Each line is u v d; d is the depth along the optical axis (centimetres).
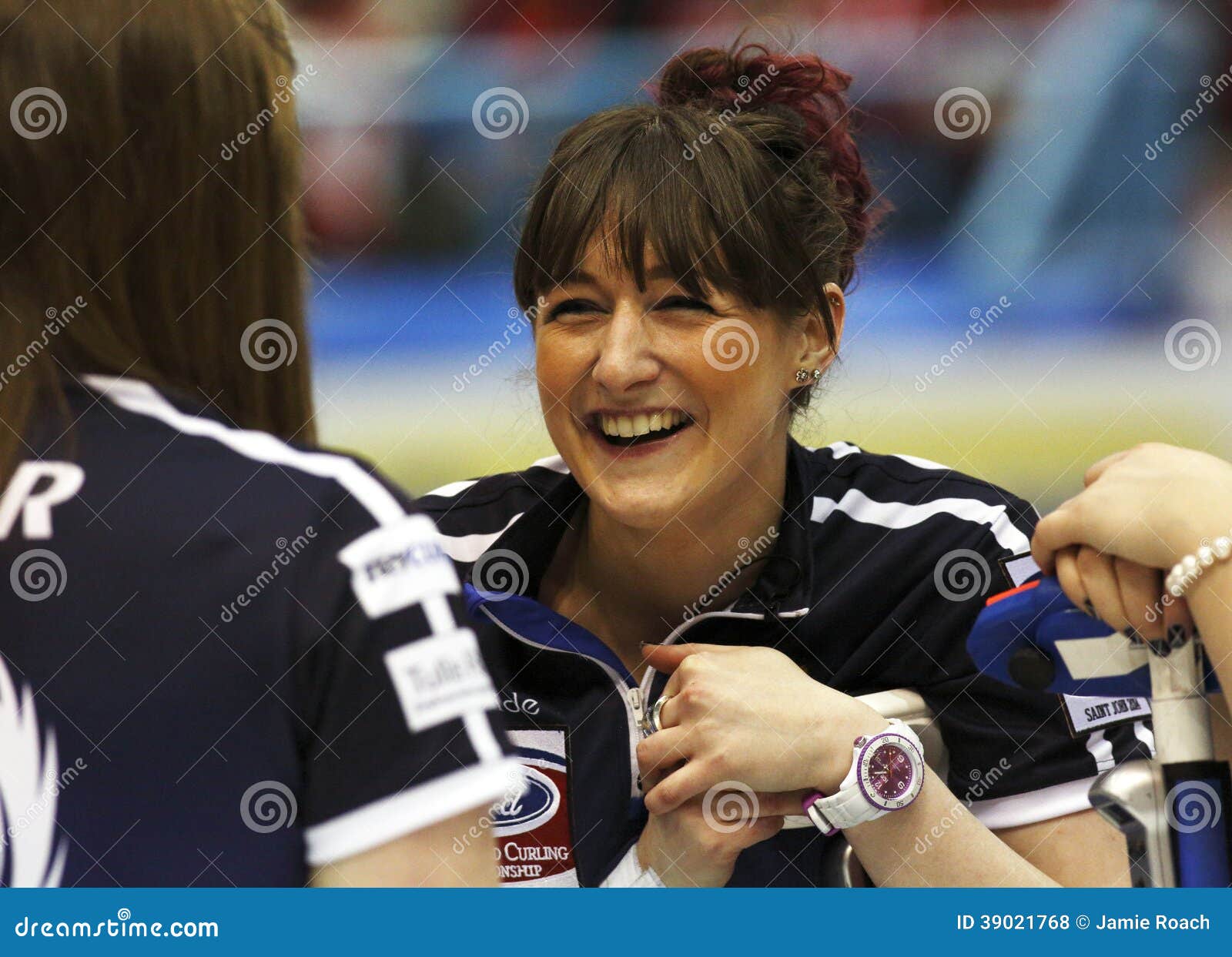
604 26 689
